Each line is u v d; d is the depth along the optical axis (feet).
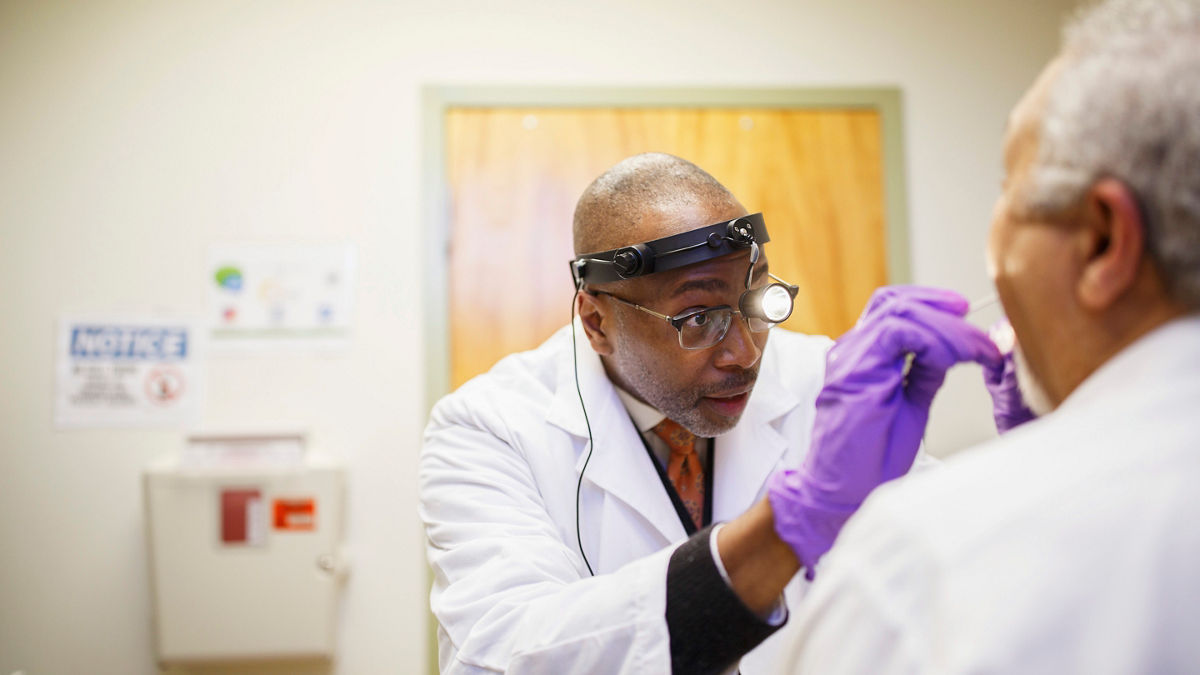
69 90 6.47
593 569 3.39
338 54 6.61
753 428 3.68
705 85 6.72
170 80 6.52
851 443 2.11
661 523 3.37
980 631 1.27
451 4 6.67
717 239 2.96
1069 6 6.92
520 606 2.69
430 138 6.55
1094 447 1.38
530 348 6.49
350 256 6.47
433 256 6.47
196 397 6.35
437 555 3.20
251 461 6.10
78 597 6.19
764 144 6.72
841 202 6.72
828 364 2.31
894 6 6.87
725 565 2.25
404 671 6.23
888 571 1.45
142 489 6.25
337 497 6.13
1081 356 1.59
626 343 3.23
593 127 6.65
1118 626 1.22
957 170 6.81
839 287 6.65
